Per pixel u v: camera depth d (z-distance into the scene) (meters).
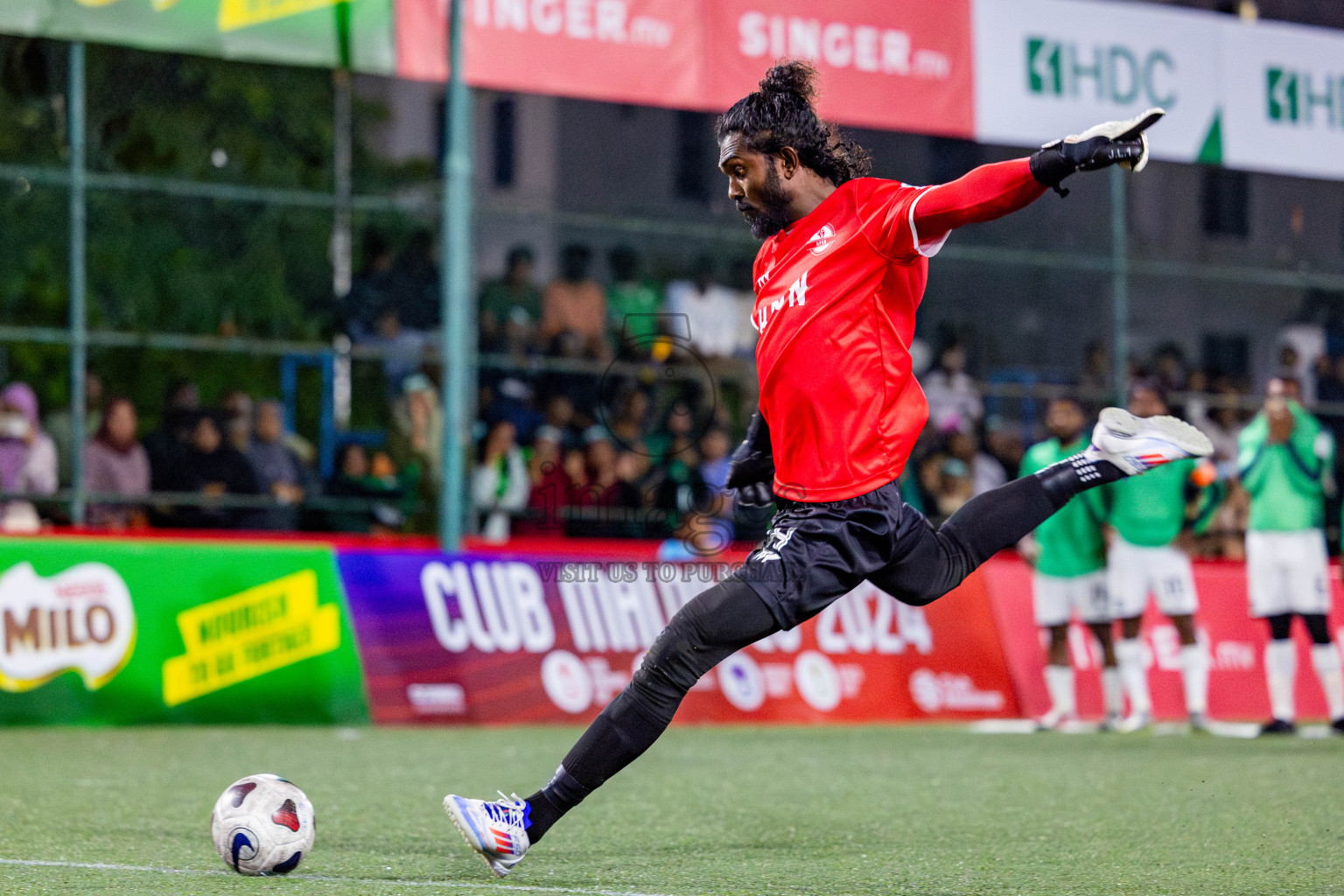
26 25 10.31
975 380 16.72
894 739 10.64
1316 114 13.80
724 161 4.45
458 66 11.27
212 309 14.61
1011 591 13.13
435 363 14.41
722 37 11.80
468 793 7.27
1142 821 6.43
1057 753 9.55
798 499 4.33
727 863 5.21
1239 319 17.38
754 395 14.23
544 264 20.88
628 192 21.66
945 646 12.73
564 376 14.17
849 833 6.02
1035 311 17.23
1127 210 17.78
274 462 13.26
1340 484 15.40
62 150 14.33
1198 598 13.38
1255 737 11.18
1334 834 6.02
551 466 13.30
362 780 7.73
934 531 4.45
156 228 14.59
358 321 14.65
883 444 4.29
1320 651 11.49
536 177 21.67
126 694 10.51
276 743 9.66
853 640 12.43
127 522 12.54
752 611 4.29
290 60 10.90
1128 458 4.44
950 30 12.52
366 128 16.66
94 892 4.46
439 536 12.30
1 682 10.19
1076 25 12.96
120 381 14.23
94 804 6.71
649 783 7.80
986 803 7.04
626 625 11.96
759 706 11.99
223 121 15.10
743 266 15.45
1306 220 17.59
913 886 4.75
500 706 11.40
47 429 13.23
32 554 10.36
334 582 11.20
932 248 4.21
